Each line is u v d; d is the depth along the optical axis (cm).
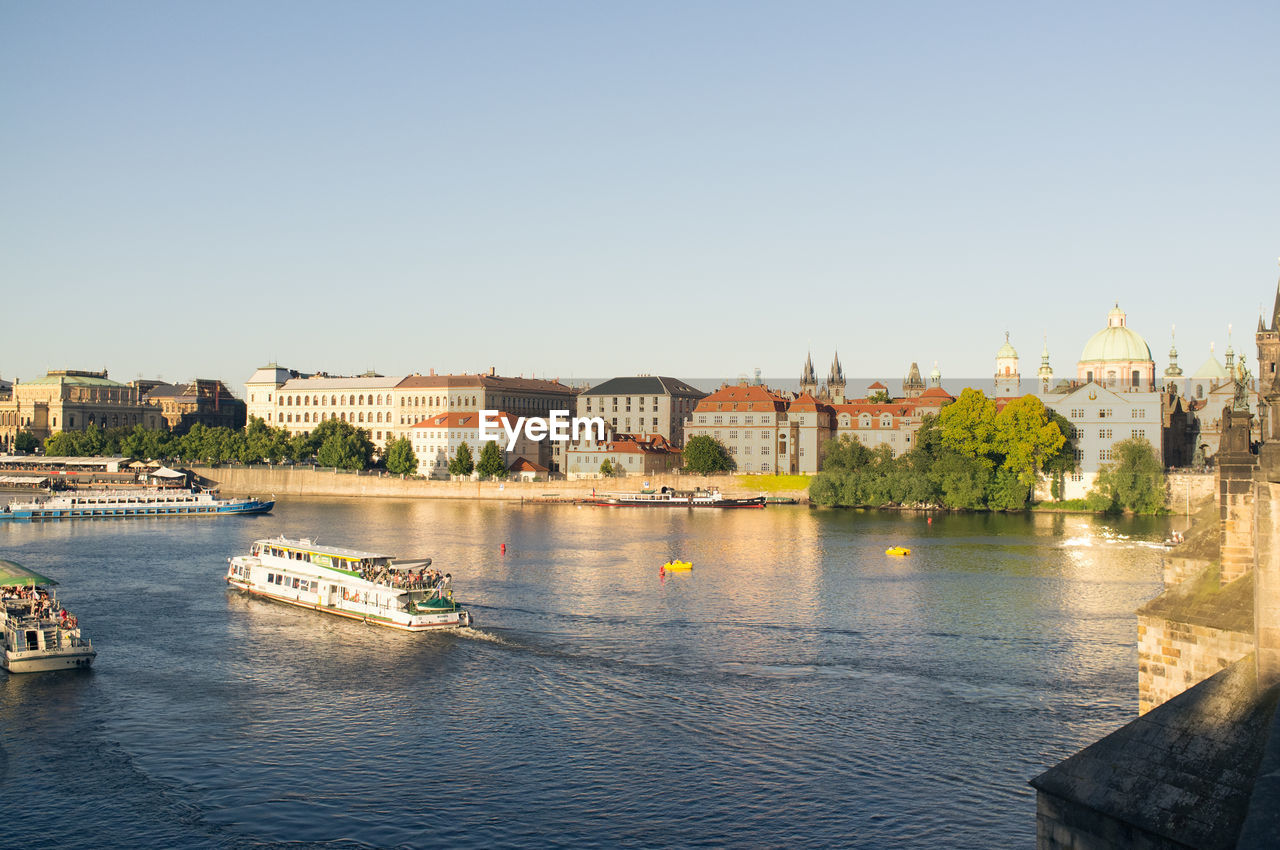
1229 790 3494
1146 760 3753
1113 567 15738
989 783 6844
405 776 7106
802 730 7862
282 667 9769
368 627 11450
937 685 8956
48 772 7175
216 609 12525
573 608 12438
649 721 8138
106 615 12162
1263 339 5034
